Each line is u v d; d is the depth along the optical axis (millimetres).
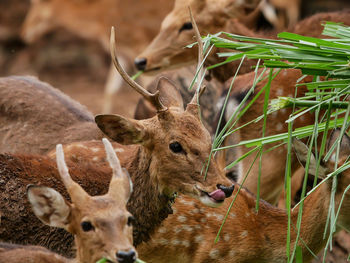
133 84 10406
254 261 11422
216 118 13039
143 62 14797
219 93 14453
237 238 11312
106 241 8820
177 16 14672
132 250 8758
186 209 11344
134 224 10750
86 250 8945
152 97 10398
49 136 13250
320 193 11133
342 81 10086
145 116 14727
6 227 10461
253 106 12547
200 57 10945
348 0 25984
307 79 12539
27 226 10484
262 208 11477
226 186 10203
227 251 11359
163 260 11477
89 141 12227
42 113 13492
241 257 11367
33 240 10508
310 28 14094
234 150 12734
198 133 10414
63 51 27312
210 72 14258
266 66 10117
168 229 11281
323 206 11094
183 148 10328
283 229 11312
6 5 30172
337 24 10977
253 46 10250
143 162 10680
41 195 9172
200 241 11367
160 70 14875
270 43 10125
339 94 9961
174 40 14711
